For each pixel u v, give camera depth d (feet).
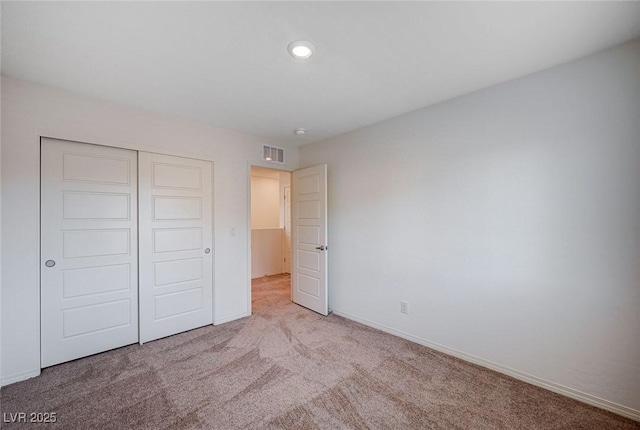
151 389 6.88
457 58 6.37
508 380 7.23
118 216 8.95
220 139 11.11
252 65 6.61
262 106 9.01
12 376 7.10
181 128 10.10
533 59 6.40
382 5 4.75
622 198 5.91
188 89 7.82
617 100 5.95
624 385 5.95
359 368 7.81
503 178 7.47
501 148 7.50
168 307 9.92
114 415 5.99
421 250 9.22
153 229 9.59
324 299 11.97
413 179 9.41
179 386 7.00
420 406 6.28
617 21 5.14
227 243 11.32
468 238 8.13
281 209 21.43
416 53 6.17
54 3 4.59
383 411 6.12
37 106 7.47
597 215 6.19
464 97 8.19
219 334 10.05
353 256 11.43
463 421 5.83
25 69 6.74
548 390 6.82
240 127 11.08
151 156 9.52
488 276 7.75
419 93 8.11
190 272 10.43
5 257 7.04
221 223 11.14
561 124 6.61
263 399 6.51
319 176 12.26
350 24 5.23
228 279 11.34
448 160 8.54
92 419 5.88
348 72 6.94
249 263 12.00
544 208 6.84
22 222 7.27
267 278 19.19
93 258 8.50
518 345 7.27
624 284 5.92
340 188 12.00
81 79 7.23
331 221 12.40
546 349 6.86
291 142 13.28
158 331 9.68
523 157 7.14
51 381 7.18
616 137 5.97
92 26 5.22
